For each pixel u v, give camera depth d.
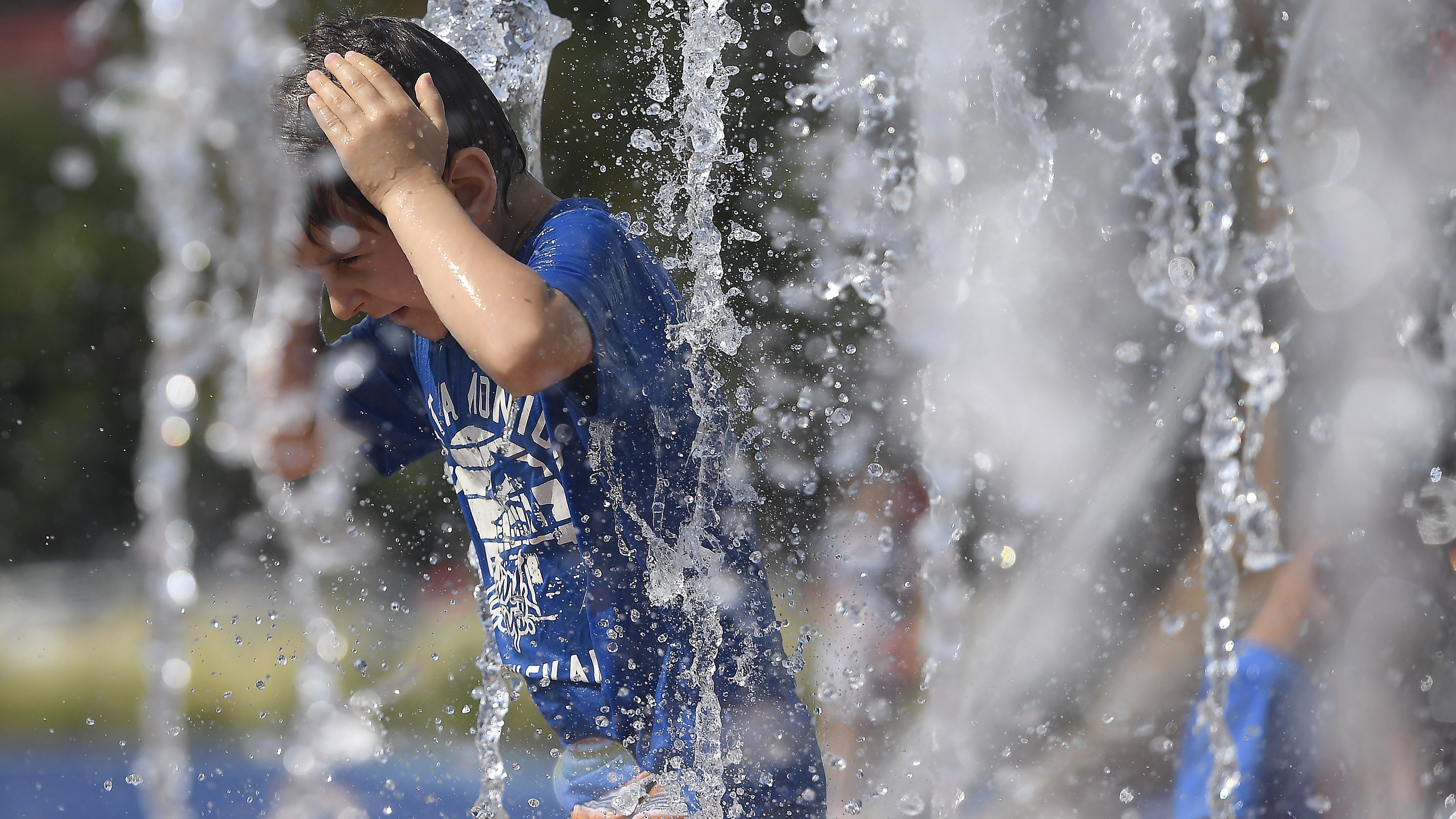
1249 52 7.14
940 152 7.90
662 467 5.52
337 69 5.14
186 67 5.30
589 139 10.22
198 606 14.42
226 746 11.16
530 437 5.46
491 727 6.90
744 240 10.48
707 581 5.70
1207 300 6.84
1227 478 6.48
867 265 8.12
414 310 5.50
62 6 30.00
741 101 11.90
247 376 6.26
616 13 10.68
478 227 5.20
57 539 25.31
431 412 6.02
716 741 5.62
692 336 5.90
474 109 5.68
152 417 6.14
